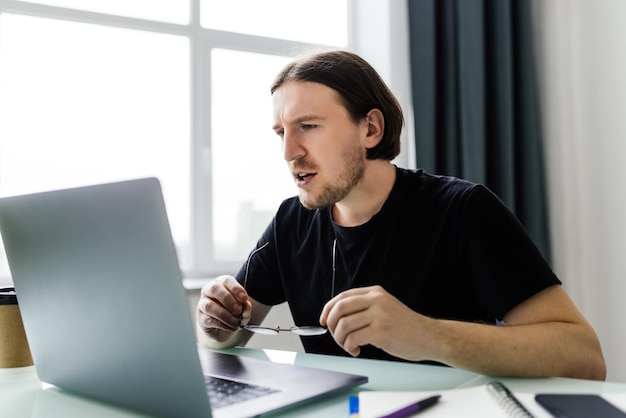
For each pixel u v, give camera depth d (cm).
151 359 60
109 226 59
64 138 197
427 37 215
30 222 71
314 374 78
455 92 220
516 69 233
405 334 75
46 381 81
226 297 103
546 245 232
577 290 233
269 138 231
